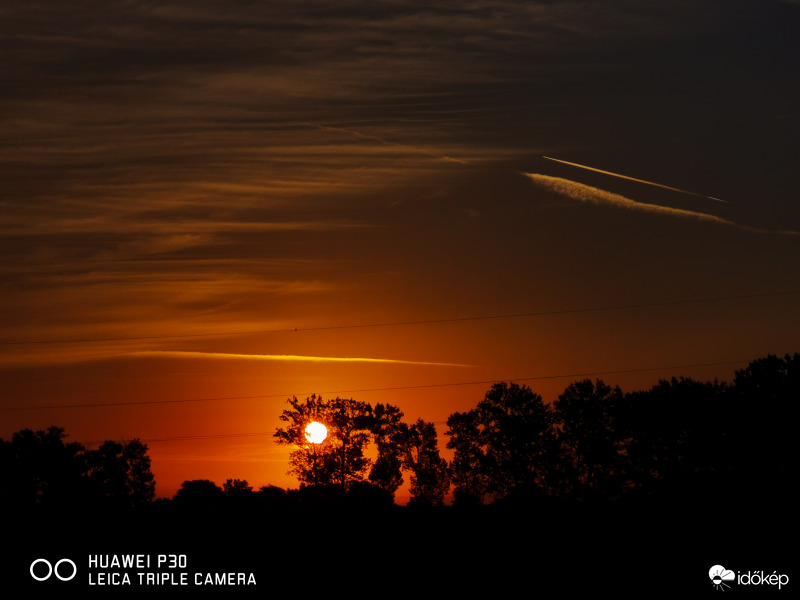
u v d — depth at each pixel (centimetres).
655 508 9600
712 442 11681
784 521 8700
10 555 8006
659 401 12150
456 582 7431
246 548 8419
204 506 10381
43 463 12975
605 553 8056
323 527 9125
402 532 8956
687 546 8094
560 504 10625
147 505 10775
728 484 10775
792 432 11281
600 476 12925
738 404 11600
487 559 7981
